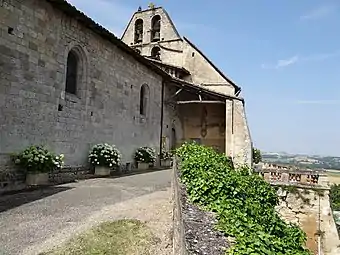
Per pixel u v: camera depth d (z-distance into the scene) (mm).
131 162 15945
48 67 9898
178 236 3367
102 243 4926
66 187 9430
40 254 4383
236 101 20875
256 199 6184
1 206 6715
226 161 10109
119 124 14695
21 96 8789
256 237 2619
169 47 27094
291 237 4973
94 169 12398
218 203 3854
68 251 4539
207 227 2854
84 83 11961
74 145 11328
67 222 5844
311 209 14328
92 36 12359
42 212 6414
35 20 9320
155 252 4695
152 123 18719
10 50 8414
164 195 8867
